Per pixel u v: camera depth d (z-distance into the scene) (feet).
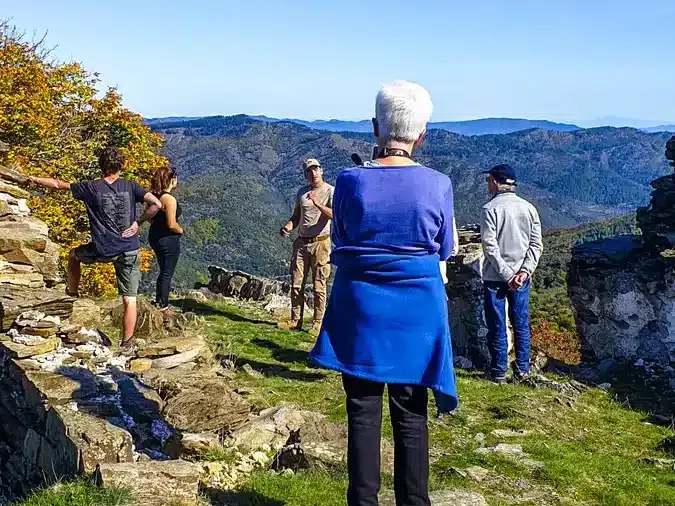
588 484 20.59
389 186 12.42
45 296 25.90
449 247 12.85
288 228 39.34
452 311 38.68
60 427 18.60
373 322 12.24
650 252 38.93
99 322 30.68
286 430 21.15
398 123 12.73
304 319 45.70
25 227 30.71
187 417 20.29
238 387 27.43
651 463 23.53
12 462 21.84
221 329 39.60
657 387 33.35
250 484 17.58
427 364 12.21
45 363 23.11
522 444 23.29
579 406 28.94
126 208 26.96
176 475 15.65
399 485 12.64
